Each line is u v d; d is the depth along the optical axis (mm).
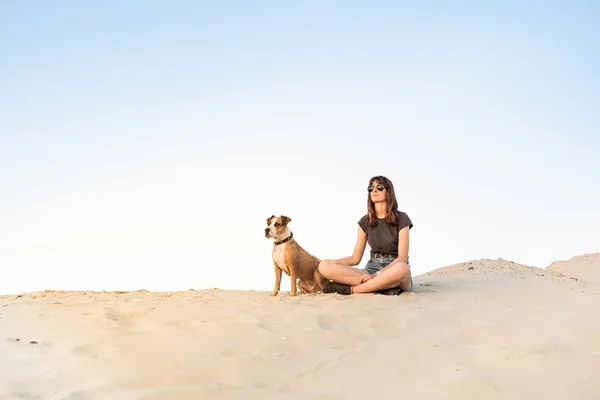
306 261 6961
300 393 3092
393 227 6797
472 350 3895
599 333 4227
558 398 3012
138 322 4844
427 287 7184
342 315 5059
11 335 4398
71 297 6738
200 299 6223
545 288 6934
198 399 2996
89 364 3564
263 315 5043
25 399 2930
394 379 3314
